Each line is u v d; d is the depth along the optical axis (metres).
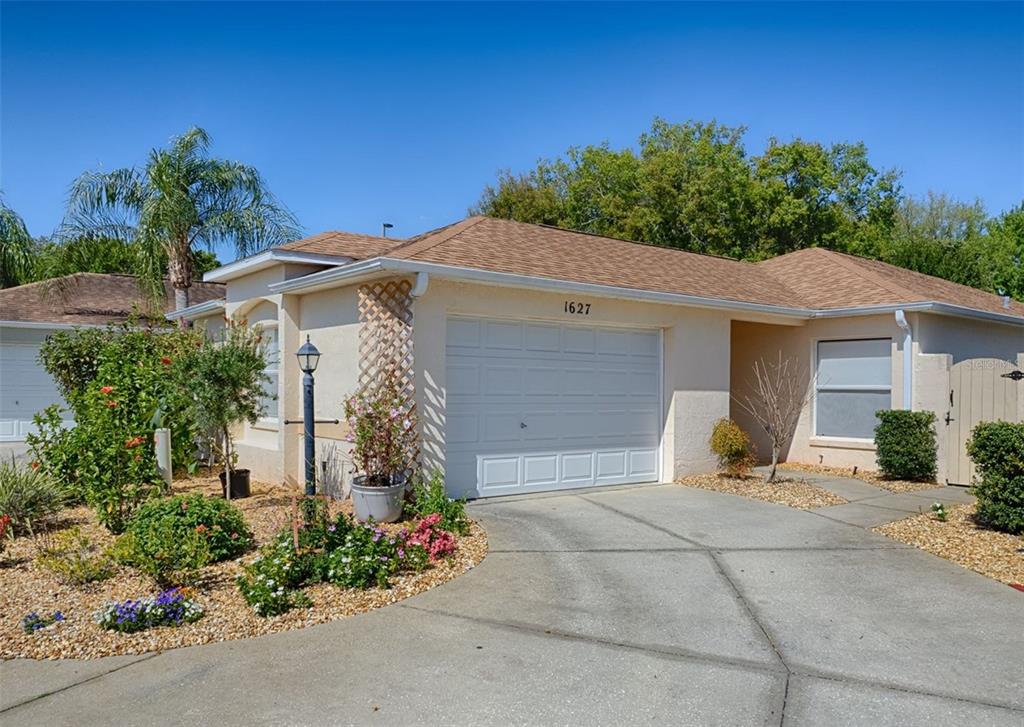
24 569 6.86
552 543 7.88
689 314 12.29
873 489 11.44
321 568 6.34
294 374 11.63
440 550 7.15
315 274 10.39
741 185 33.06
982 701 4.28
